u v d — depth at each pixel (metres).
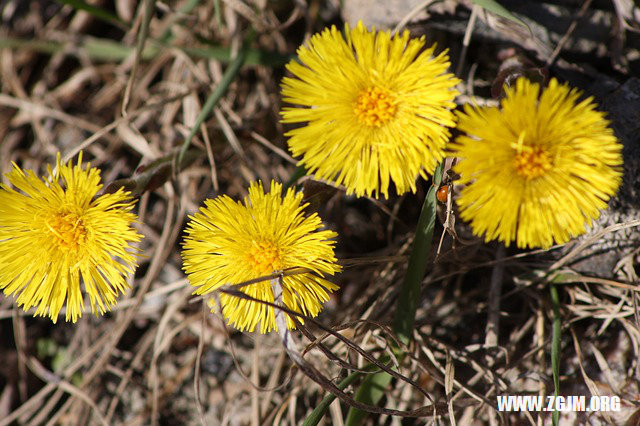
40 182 0.35
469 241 0.37
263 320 0.34
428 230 0.35
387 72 0.34
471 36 0.37
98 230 0.35
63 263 0.35
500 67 0.37
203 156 0.39
